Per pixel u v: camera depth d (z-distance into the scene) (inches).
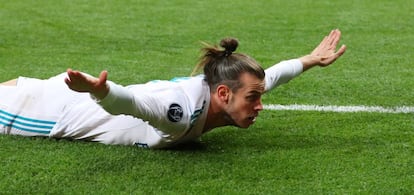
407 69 348.5
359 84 315.6
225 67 202.5
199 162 205.6
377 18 498.9
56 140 223.8
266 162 206.8
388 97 293.4
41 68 348.5
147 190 185.0
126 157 208.1
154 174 195.6
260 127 245.1
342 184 191.2
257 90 202.8
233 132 237.8
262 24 477.1
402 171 201.6
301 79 319.6
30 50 389.7
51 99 223.8
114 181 190.9
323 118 258.7
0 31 441.4
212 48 206.2
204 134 234.4
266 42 421.4
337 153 216.5
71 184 189.3
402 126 247.9
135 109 191.2
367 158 212.1
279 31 454.3
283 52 396.2
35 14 502.9
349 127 246.4
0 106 226.2
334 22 483.5
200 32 450.0
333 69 342.3
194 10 529.0
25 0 559.2
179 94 201.8
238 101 203.0
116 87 184.2
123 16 500.7
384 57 377.1
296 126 247.4
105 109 187.2
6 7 529.0
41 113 223.1
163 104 197.9
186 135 209.9
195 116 202.8
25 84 226.8
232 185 189.2
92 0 565.3
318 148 221.5
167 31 451.2
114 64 359.3
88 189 185.8
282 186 189.2
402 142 228.8
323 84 313.3
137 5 547.5
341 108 274.2
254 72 202.2
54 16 496.1
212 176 195.2
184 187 187.3
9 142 220.7
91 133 220.2
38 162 204.4
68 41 416.2
